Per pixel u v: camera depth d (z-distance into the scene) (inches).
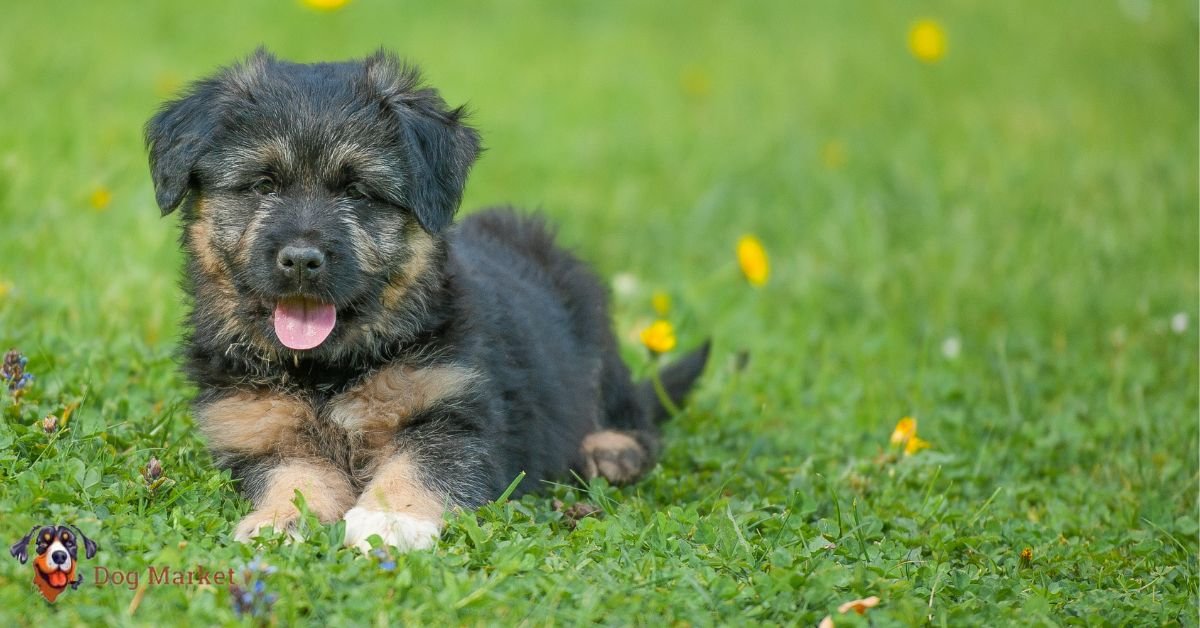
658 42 899.4
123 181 464.4
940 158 632.4
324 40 766.5
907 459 305.1
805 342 413.1
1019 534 264.8
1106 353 410.0
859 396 370.6
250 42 734.5
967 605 214.1
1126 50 880.9
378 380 251.1
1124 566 251.6
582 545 224.5
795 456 317.4
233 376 257.1
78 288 365.1
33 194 430.3
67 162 467.5
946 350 402.6
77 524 207.0
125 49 685.3
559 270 330.6
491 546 218.5
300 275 244.4
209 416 255.3
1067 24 964.6
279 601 189.3
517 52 820.6
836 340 419.8
